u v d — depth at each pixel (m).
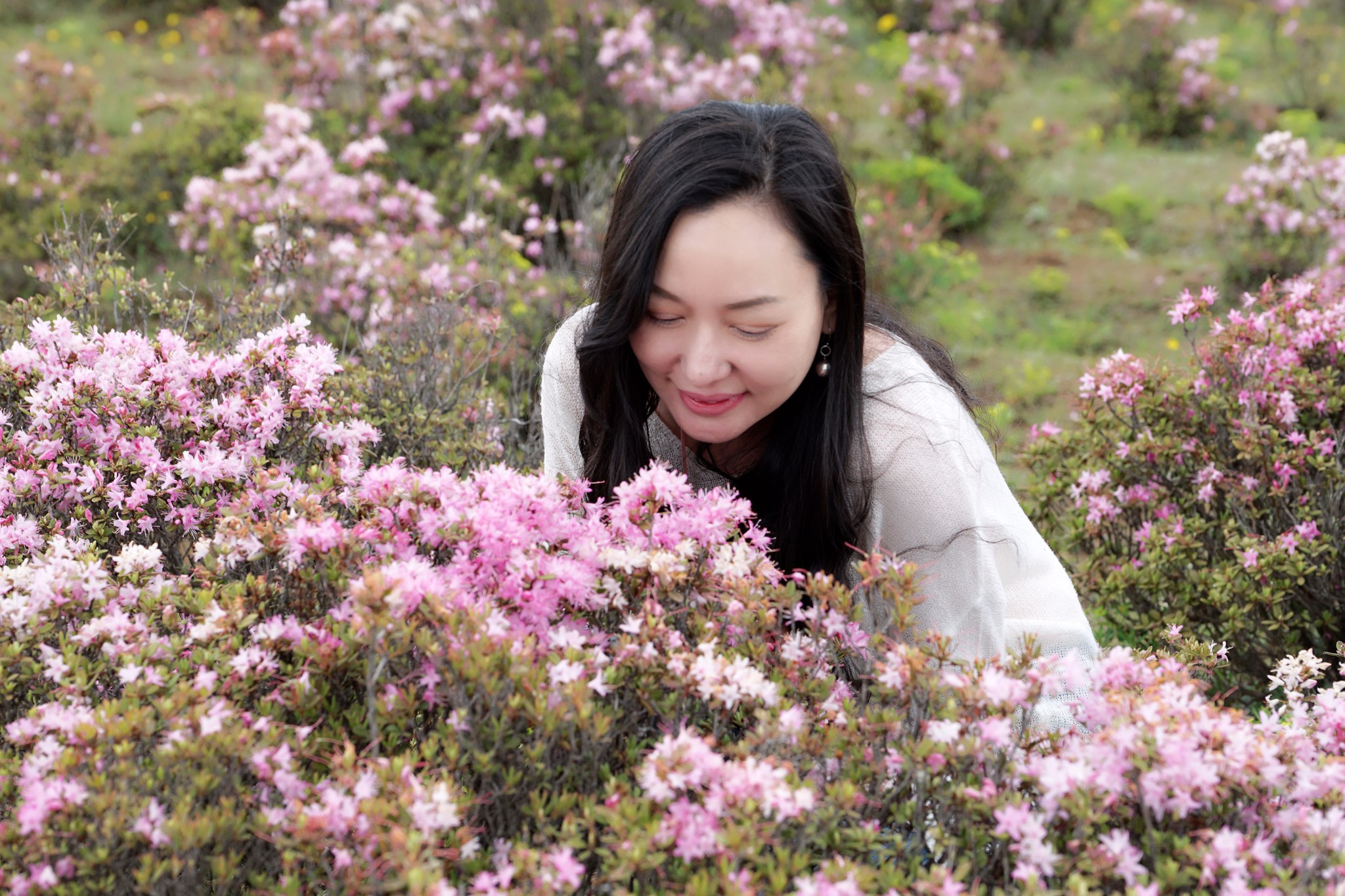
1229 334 2.99
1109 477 3.09
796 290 1.54
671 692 1.35
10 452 1.93
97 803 1.14
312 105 6.62
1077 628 1.86
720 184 1.48
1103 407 3.13
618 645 1.38
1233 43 11.80
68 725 1.26
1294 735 1.37
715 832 1.13
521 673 1.24
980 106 8.66
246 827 1.19
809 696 1.39
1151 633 2.85
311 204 4.56
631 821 1.16
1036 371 5.44
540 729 1.24
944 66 8.13
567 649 1.32
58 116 6.61
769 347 1.55
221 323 2.90
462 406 3.04
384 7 7.27
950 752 1.26
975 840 1.23
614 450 1.82
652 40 6.88
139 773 1.22
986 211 7.70
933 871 1.13
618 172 5.77
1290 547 2.72
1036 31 11.63
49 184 5.80
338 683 1.36
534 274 4.34
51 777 1.20
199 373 1.99
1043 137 8.32
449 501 1.46
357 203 4.90
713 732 1.33
